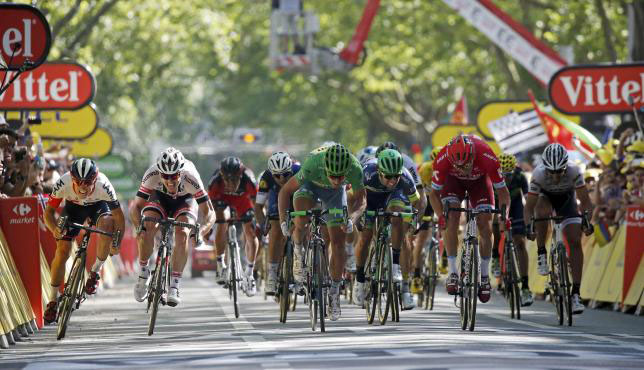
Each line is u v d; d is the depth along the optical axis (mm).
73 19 87938
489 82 112062
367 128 139000
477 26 66375
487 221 31391
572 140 56531
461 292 31656
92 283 33094
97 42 95125
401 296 37281
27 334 32750
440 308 42469
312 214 31641
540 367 22188
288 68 83000
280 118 149625
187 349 27078
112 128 169375
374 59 107250
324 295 33625
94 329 34781
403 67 110812
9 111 52000
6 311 30359
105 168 93188
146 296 32781
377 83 110875
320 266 31297
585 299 46125
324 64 83125
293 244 35281
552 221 34656
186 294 54812
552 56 65250
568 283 33625
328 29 110688
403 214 32500
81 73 52125
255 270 50125
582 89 51812
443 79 112938
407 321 35000
